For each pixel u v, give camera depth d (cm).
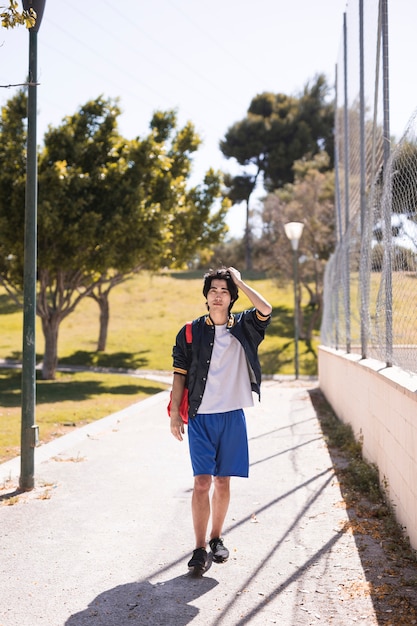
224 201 2530
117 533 510
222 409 433
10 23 593
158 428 1085
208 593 389
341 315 1214
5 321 3888
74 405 1448
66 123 2052
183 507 585
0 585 404
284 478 702
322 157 4562
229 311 448
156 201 2128
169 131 2625
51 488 656
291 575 416
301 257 3450
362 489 643
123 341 3388
